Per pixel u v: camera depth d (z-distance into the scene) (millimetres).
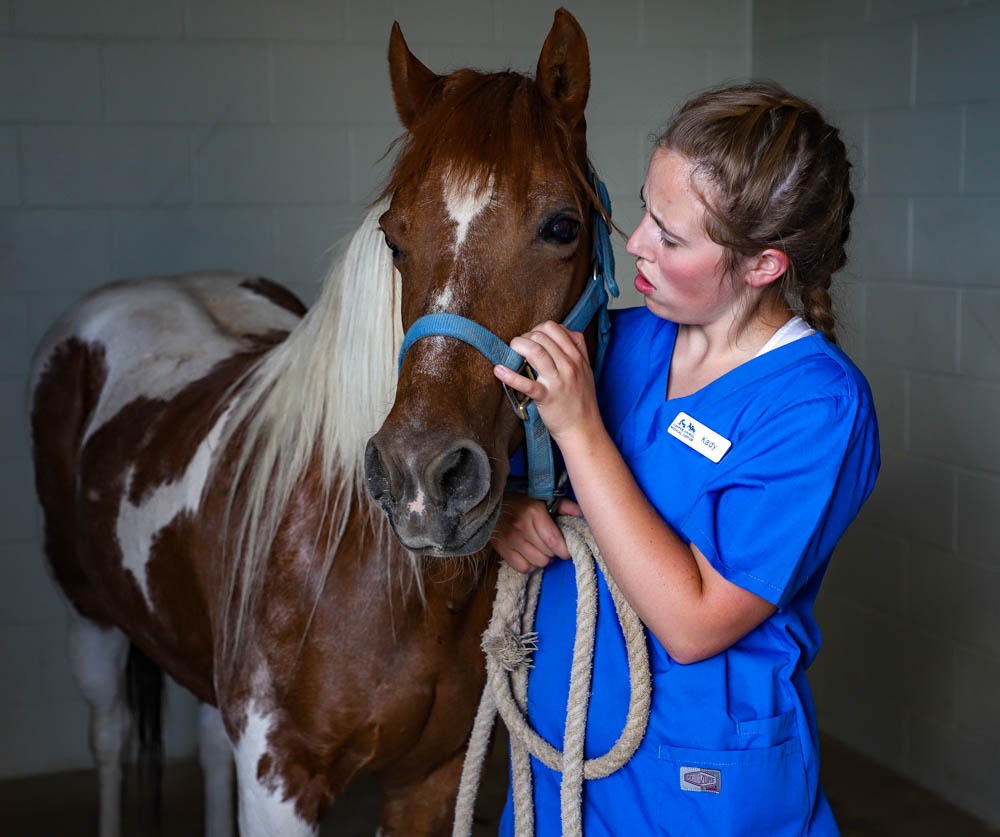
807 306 1000
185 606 1609
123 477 1763
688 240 942
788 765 1003
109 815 2199
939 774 2430
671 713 1009
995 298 2217
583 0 2916
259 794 1338
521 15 2885
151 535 1649
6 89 2547
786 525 946
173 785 2625
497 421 1014
